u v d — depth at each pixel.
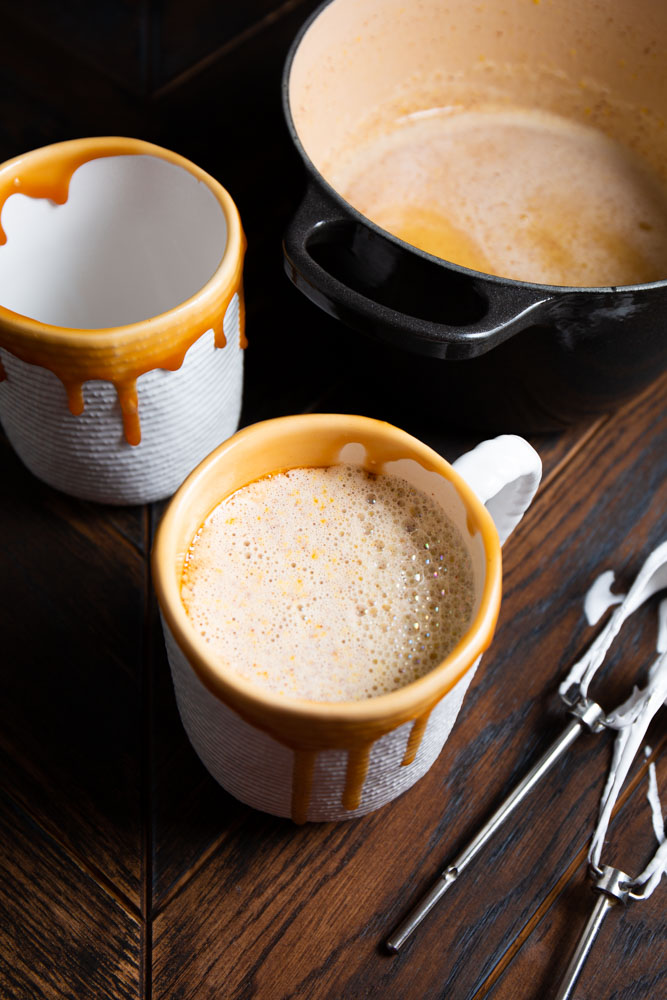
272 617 0.48
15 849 0.51
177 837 0.52
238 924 0.50
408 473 0.50
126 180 0.56
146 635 0.56
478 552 0.48
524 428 0.60
